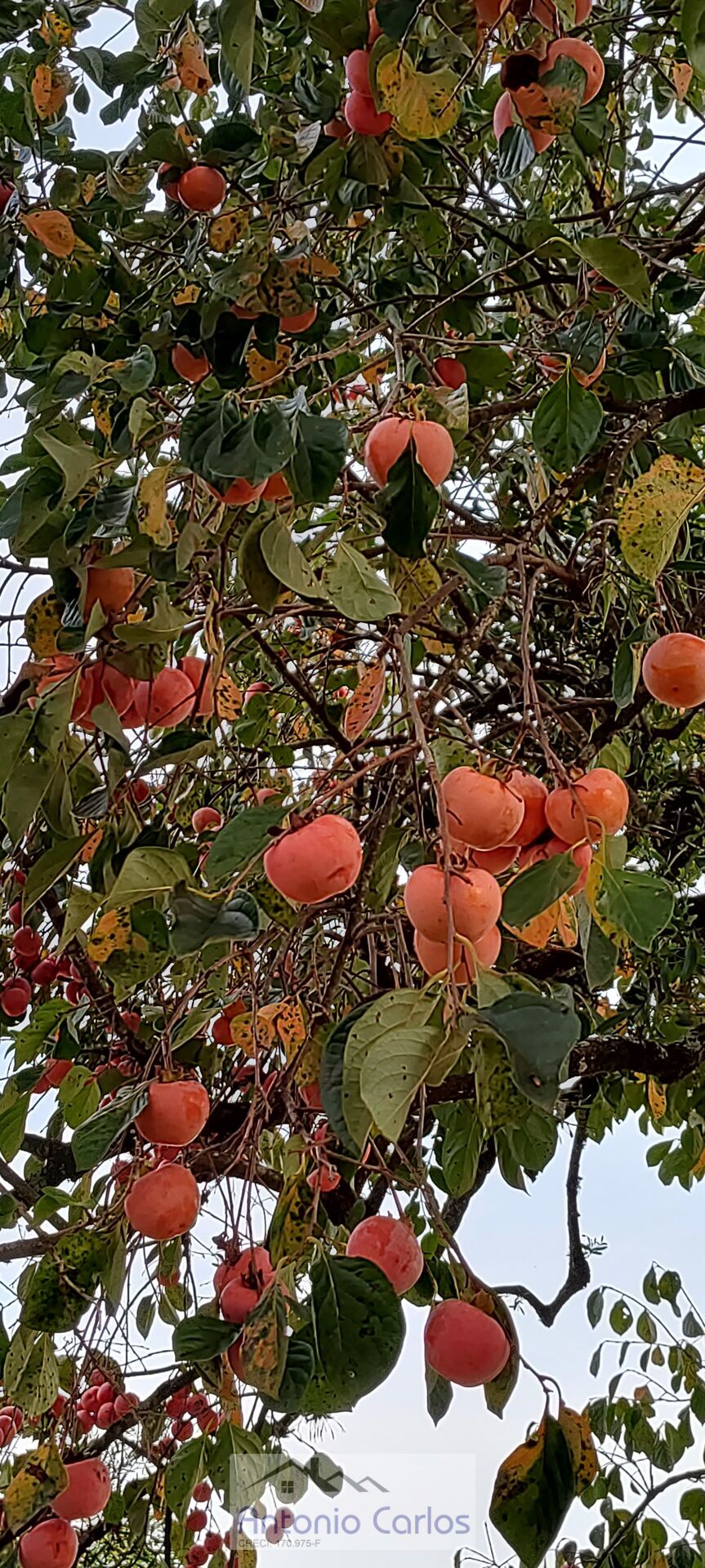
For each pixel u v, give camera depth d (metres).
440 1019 0.68
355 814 1.46
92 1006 1.54
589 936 1.07
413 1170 0.99
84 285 1.65
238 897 0.85
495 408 1.42
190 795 1.80
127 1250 1.25
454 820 0.77
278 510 1.07
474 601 1.64
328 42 1.30
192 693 1.19
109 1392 1.61
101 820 1.24
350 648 1.67
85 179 1.70
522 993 0.67
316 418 0.95
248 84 1.21
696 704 1.00
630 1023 2.27
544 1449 0.81
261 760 1.94
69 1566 1.12
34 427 1.31
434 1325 0.83
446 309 1.45
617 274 1.13
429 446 0.92
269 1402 0.88
